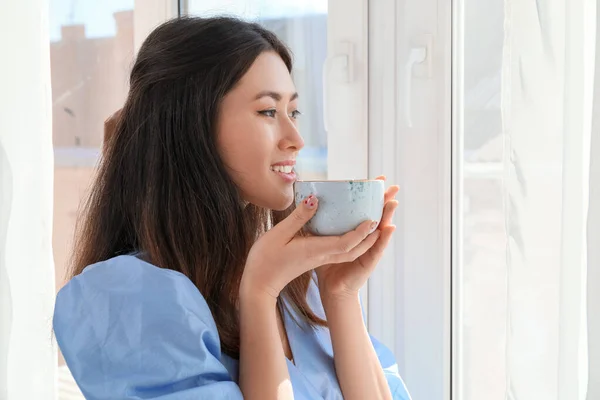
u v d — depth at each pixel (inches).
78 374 28.2
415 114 49.7
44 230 41.5
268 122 33.3
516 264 38.8
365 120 51.5
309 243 30.4
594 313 34.9
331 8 51.8
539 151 38.4
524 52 38.4
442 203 49.1
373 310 52.5
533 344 38.8
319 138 54.4
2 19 39.7
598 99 34.5
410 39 49.4
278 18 54.4
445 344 50.1
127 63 59.4
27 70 40.4
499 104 47.1
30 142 40.6
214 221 33.1
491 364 48.5
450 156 48.7
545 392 38.7
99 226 35.0
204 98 32.7
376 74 51.1
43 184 41.3
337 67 51.8
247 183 33.6
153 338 28.4
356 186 29.5
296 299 38.0
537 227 38.6
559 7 37.6
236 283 35.5
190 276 33.2
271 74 33.3
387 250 51.4
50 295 42.0
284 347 36.9
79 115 61.4
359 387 36.5
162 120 33.3
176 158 33.1
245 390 31.0
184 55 33.2
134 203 33.8
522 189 38.6
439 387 50.6
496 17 46.8
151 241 32.9
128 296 29.2
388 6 50.0
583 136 36.5
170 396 27.5
